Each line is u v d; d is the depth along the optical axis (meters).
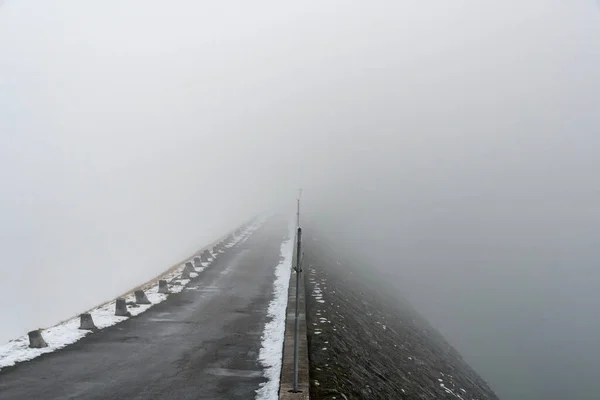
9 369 10.44
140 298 18.38
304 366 10.39
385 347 19.31
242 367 11.00
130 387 9.51
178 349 12.35
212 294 20.50
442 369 23.70
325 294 20.53
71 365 10.83
